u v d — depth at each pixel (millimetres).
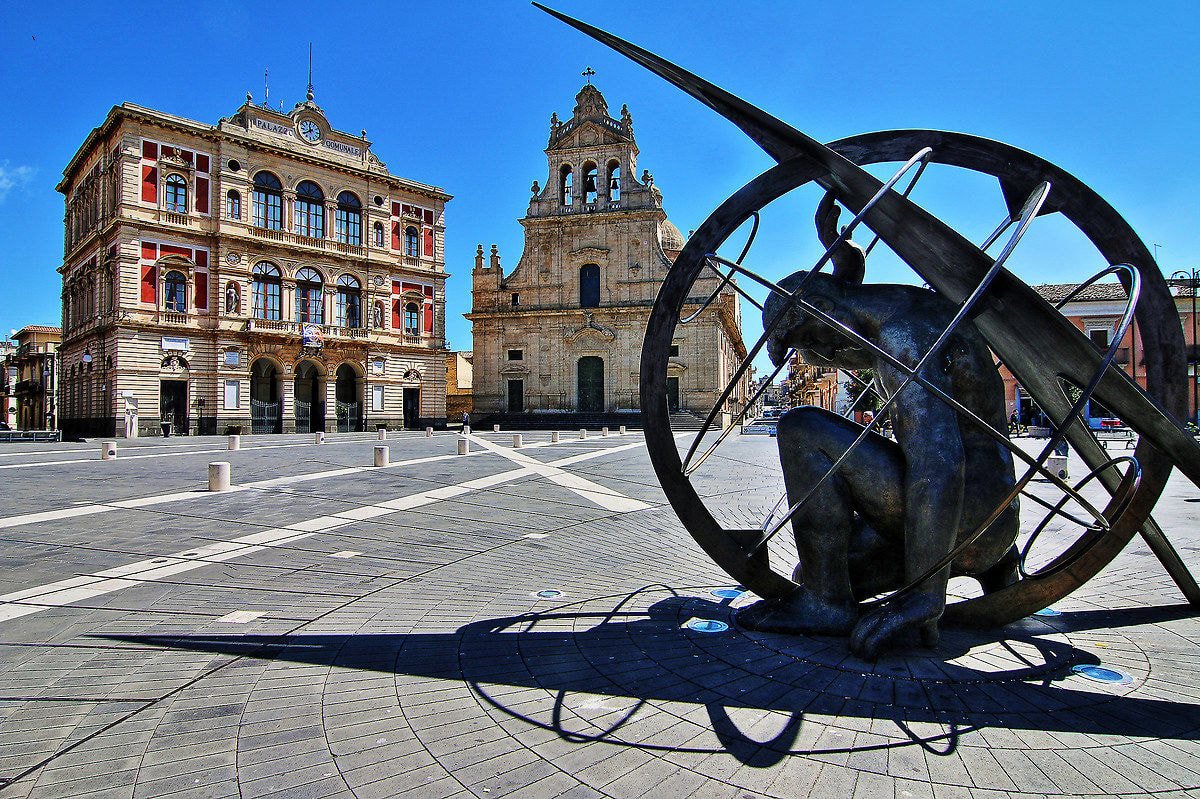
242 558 7352
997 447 4117
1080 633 4484
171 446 28469
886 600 4172
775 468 18703
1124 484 4230
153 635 4812
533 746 3178
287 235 45812
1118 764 2938
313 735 3318
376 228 50906
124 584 6250
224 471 12922
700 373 50781
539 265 55125
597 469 17484
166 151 41156
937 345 3424
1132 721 3301
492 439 34469
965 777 2846
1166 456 3730
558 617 5129
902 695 3572
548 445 28359
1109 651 4160
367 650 4473
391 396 51031
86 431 44094
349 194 49625
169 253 41156
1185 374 4059
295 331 45344
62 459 20875
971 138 3943
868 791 2762
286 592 5977
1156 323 4090
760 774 2898
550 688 3807
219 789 2854
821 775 2881
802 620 4434
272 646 4566
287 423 45375
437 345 54250
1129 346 35250
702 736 3225
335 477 15305
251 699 3734
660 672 3975
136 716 3537
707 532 4477
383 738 3279
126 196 39594
